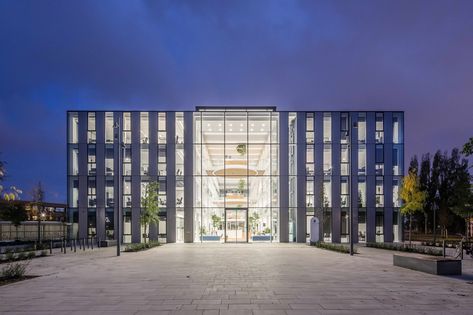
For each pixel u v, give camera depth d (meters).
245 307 9.80
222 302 10.42
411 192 37.25
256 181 42.41
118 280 14.50
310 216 41.91
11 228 47.44
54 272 16.98
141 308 9.75
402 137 43.12
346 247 31.70
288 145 42.72
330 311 9.33
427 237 53.88
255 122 43.06
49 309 9.70
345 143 42.84
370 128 43.03
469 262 20.48
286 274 16.03
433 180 59.66
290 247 34.50
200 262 21.16
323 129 42.91
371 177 42.50
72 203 42.22
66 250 31.02
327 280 14.29
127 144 42.66
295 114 42.97
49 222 55.91
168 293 11.78
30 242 39.47
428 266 16.16
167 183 42.31
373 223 42.06
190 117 43.03
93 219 42.06
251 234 41.94
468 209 22.86
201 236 41.84
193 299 10.84
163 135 42.88
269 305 10.03
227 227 42.09
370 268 18.11
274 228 42.00
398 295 11.30
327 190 42.34
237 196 42.31
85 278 15.08
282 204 42.12
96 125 42.78
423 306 9.84
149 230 41.75
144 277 15.27
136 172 42.34
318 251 29.59
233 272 16.73
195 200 42.28
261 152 42.72
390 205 42.28
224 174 42.47
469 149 13.38
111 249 32.50
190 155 42.69
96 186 42.31
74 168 42.56
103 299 10.91
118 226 26.19
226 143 42.84
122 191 42.19
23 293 11.89
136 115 42.97
